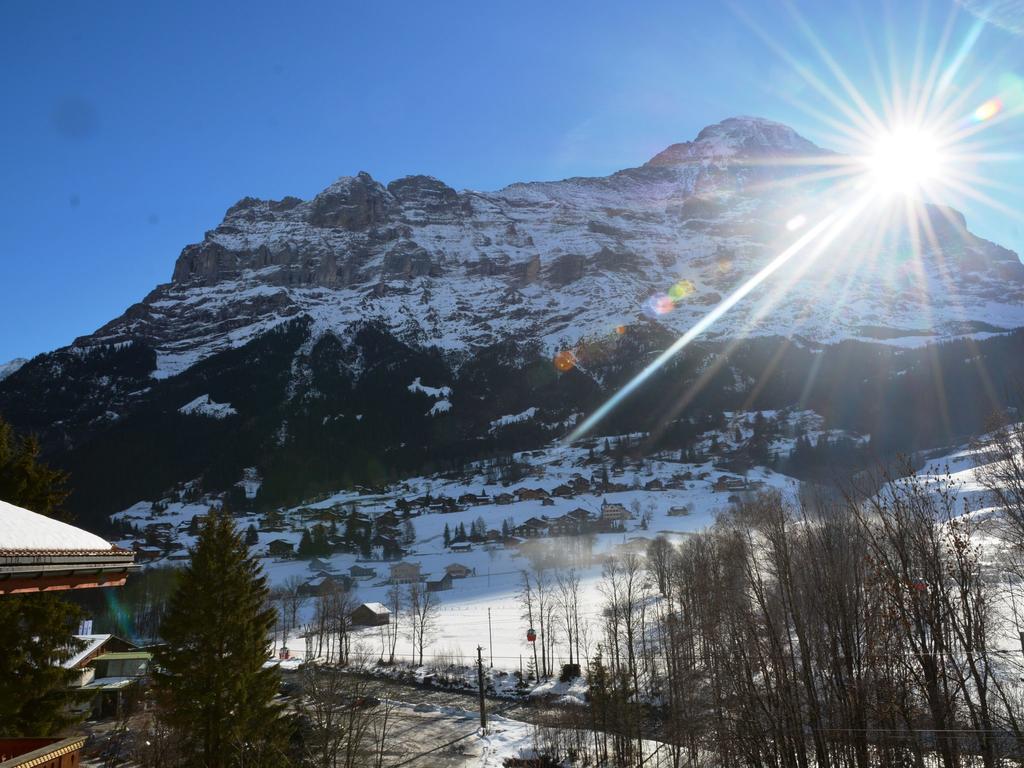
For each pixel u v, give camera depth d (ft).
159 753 136.87
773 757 127.85
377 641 365.81
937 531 100.83
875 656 104.63
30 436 114.01
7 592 35.83
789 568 131.54
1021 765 91.97
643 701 221.25
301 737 148.66
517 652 318.45
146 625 386.32
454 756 187.42
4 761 43.34
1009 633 112.47
